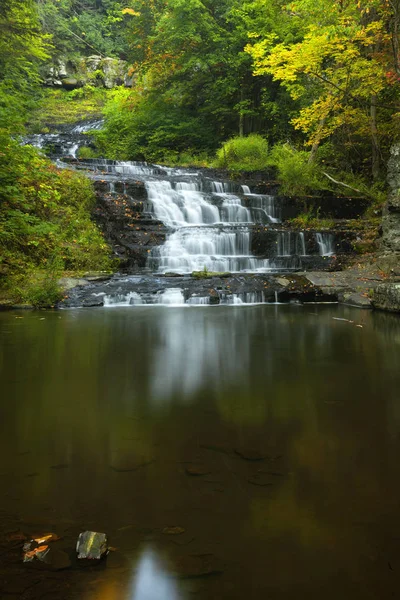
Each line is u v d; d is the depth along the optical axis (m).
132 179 16.12
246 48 14.58
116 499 2.09
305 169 17.30
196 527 1.87
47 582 1.57
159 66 25.56
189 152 24.50
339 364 4.82
